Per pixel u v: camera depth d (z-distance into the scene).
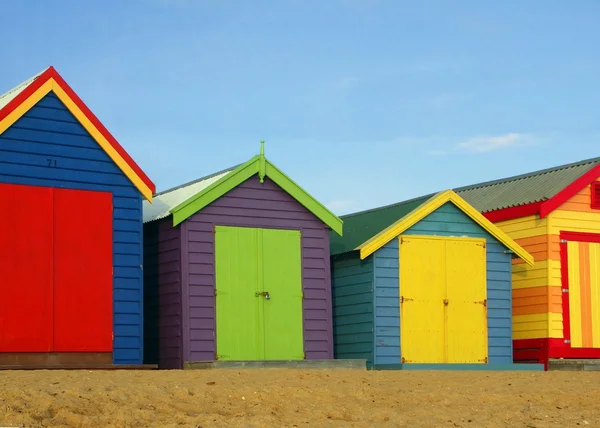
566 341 24.48
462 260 23.73
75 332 18.72
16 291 18.22
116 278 19.28
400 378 17.16
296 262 21.75
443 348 23.20
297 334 21.52
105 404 12.90
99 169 19.34
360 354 22.89
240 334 20.86
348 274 23.52
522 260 25.28
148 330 21.47
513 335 25.34
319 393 14.77
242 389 14.48
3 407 12.20
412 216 23.11
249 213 21.31
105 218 19.28
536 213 24.83
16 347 18.11
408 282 23.05
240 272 21.05
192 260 20.55
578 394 15.88
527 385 16.64
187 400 13.66
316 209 22.06
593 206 25.30
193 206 20.61
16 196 18.38
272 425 12.72
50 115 18.91
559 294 24.53
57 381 14.16
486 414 14.23
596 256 25.17
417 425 13.37
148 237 21.69
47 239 18.62
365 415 13.72
